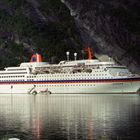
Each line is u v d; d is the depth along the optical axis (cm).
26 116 10850
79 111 11744
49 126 9169
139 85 18362
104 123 9450
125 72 18725
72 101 14925
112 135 8094
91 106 13012
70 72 19012
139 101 14500
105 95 17600
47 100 15675
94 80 18550
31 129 8838
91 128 8856
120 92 18450
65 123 9538
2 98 17325
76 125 9256
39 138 7956
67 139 7844
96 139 7794
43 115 11006
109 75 18388
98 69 18512
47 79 19475
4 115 11106
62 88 19125
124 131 8450
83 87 18762
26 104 14225
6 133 8438
